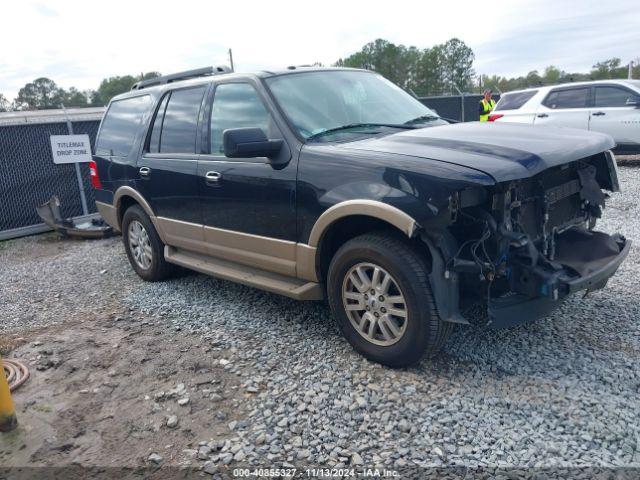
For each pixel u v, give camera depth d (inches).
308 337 166.9
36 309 217.8
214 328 180.1
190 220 197.3
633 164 473.4
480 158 126.5
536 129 159.0
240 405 133.6
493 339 155.2
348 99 179.9
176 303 206.8
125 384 148.2
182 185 195.6
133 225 236.8
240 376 147.3
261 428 123.2
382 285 138.6
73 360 165.3
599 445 108.4
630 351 143.6
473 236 131.3
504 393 128.3
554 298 124.6
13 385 150.9
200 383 145.1
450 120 191.9
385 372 142.0
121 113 247.0
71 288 242.2
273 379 143.7
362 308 144.9
